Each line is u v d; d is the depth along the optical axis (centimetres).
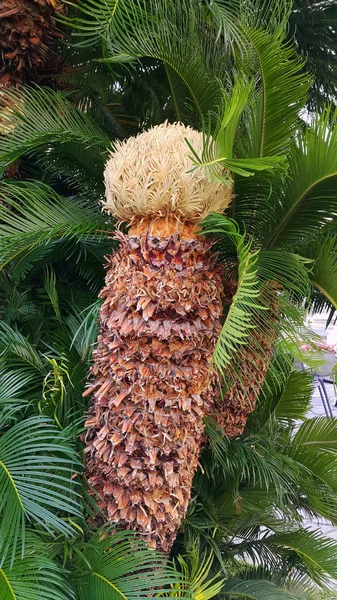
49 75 192
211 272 142
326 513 214
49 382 170
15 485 133
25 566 130
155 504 144
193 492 199
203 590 153
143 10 159
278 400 246
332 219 156
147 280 134
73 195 212
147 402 137
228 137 126
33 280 201
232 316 115
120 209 140
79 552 142
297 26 238
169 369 137
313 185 145
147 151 137
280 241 164
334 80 249
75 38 194
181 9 165
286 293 163
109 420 142
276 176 143
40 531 142
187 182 133
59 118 172
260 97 149
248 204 154
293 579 222
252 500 210
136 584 137
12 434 145
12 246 151
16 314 184
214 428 173
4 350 165
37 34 174
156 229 137
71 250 191
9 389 159
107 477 147
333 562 208
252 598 188
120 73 203
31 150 181
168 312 135
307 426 236
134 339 136
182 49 164
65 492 151
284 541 219
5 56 175
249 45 152
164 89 205
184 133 140
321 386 414
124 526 150
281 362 215
